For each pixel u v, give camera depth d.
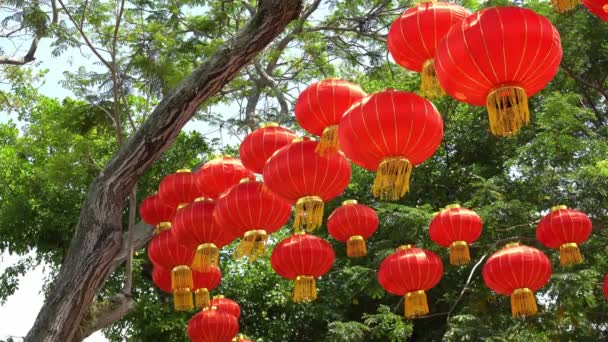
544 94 14.44
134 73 10.04
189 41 12.31
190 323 9.34
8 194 15.39
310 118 6.00
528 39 4.28
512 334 11.98
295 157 5.88
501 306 12.80
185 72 10.18
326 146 5.86
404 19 5.36
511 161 12.72
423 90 5.32
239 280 15.01
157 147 7.34
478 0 13.23
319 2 13.16
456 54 4.43
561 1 5.08
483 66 4.37
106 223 7.38
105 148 14.59
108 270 7.52
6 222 14.88
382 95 5.15
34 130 14.13
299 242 7.77
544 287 11.80
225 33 13.12
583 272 11.11
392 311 14.12
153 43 10.10
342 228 8.35
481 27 4.34
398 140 5.06
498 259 8.12
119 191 7.41
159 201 8.05
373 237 14.22
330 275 14.81
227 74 7.11
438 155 15.68
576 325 12.02
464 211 8.58
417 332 14.30
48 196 15.09
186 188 7.70
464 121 15.56
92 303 8.21
